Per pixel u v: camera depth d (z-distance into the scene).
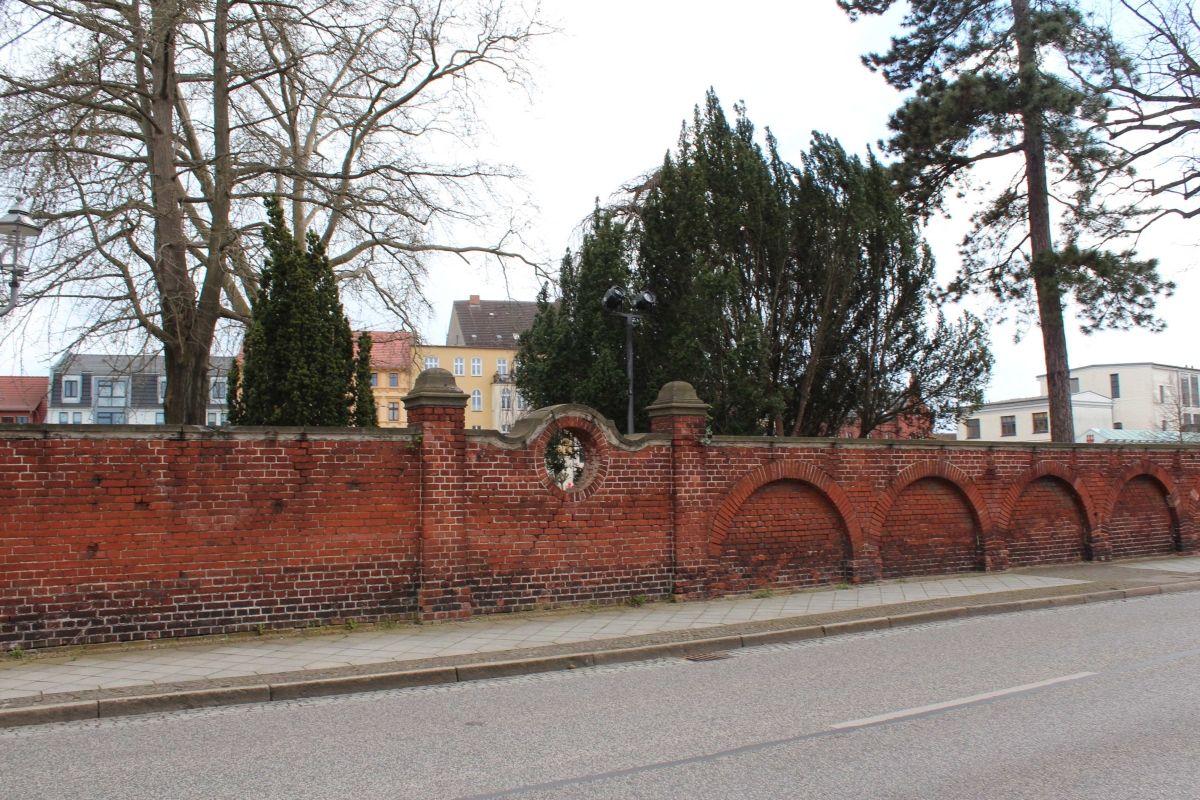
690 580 13.48
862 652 10.14
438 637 10.65
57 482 9.76
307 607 10.92
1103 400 63.91
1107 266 18.98
